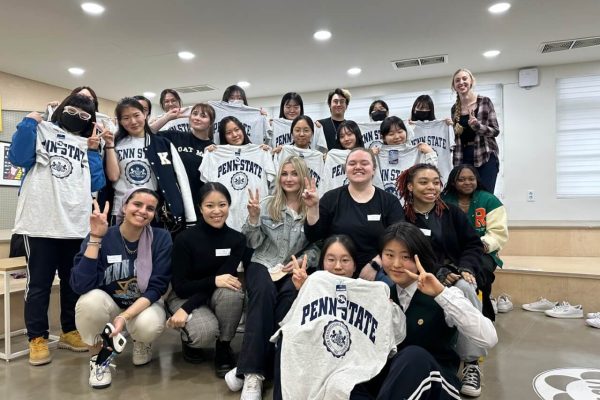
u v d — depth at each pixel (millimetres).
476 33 4430
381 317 1530
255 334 1841
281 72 5695
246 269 2232
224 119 3043
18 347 2506
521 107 5637
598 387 1916
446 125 3385
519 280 3547
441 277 1750
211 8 3850
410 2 3740
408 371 1336
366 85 6363
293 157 2330
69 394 1857
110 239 2096
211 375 2070
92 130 2473
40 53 4926
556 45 4777
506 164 5730
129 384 1962
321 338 1516
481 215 2557
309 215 2113
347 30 4340
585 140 5430
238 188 2850
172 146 2680
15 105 5738
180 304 2154
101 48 4785
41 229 2230
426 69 5629
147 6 3795
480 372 1959
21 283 3033
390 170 2992
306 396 1466
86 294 2016
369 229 2139
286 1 3727
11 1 3670
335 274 1755
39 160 2240
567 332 2775
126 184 2553
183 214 2594
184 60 5195
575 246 4293
